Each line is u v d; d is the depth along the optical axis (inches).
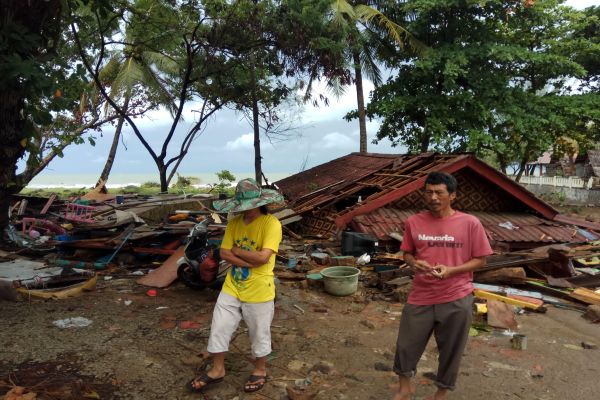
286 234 437.7
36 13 261.6
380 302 255.1
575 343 202.8
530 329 219.3
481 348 193.8
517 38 947.3
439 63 781.9
